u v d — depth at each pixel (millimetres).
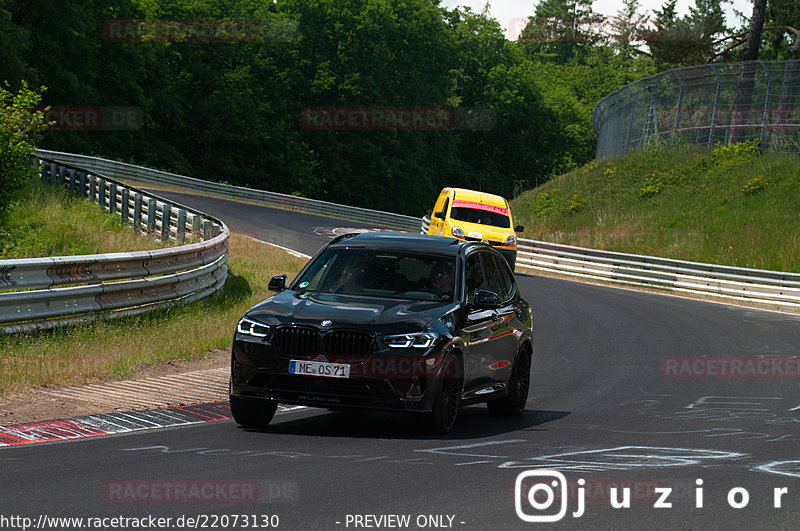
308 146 185500
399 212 199250
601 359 35188
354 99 187500
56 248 46500
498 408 23000
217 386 24453
